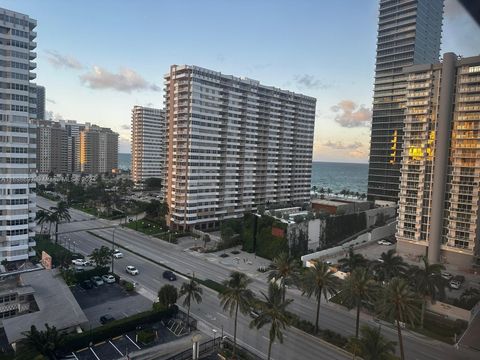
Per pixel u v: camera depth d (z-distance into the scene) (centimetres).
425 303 6912
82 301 7606
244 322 6956
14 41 9156
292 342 6266
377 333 5050
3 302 6681
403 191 12256
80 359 5541
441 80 11294
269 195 17812
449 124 11200
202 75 13925
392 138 19488
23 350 5181
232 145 15425
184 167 13862
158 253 11300
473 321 7325
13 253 9469
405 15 19150
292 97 18462
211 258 11050
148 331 6206
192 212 14012
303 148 19625
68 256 8881
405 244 12256
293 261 7075
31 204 9769
